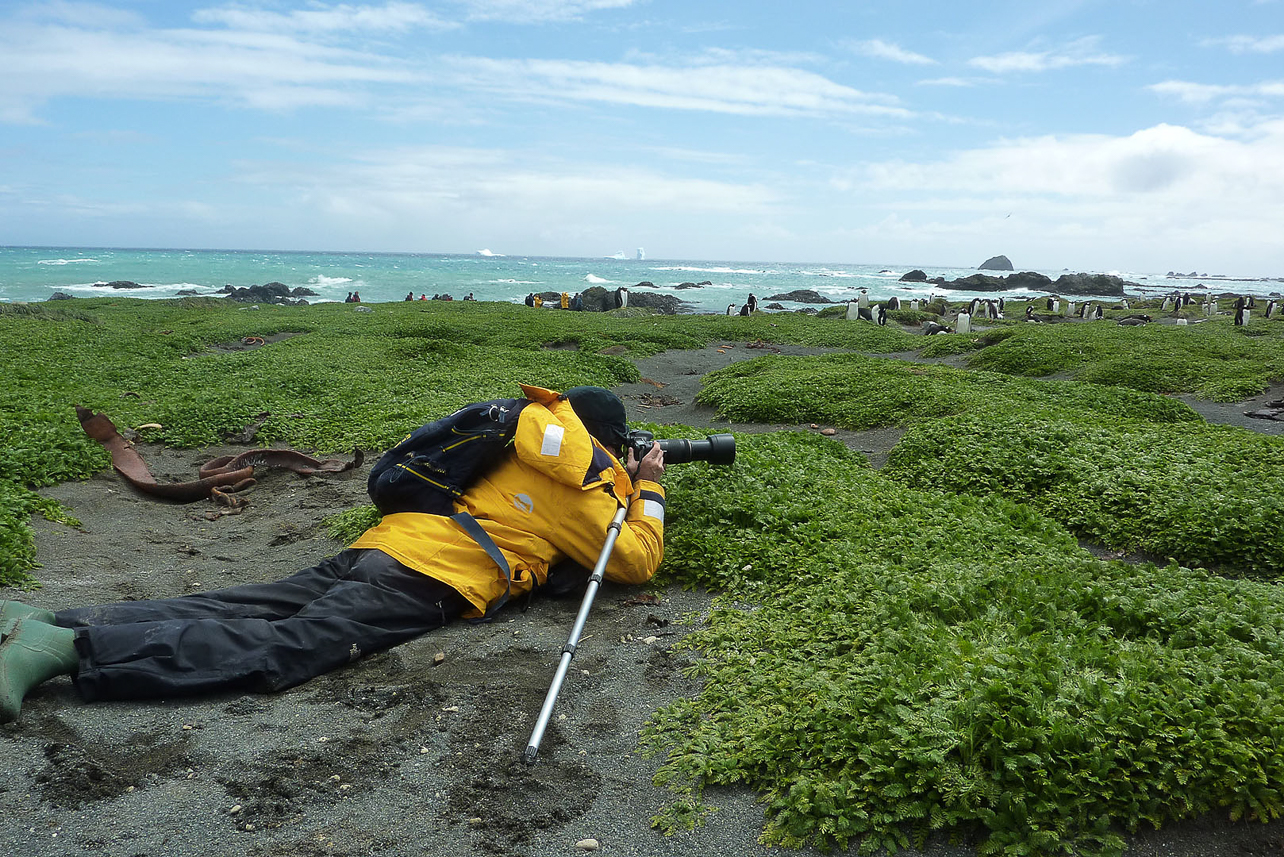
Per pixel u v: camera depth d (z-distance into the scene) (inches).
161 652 165.9
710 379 808.9
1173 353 861.8
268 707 164.7
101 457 366.6
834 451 411.5
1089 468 340.8
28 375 616.7
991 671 147.6
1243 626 177.3
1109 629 180.4
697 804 137.6
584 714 166.2
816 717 147.9
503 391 608.4
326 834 128.6
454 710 164.2
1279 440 397.7
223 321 1254.9
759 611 209.8
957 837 128.2
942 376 652.1
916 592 197.9
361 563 195.0
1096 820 125.3
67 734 151.2
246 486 361.4
